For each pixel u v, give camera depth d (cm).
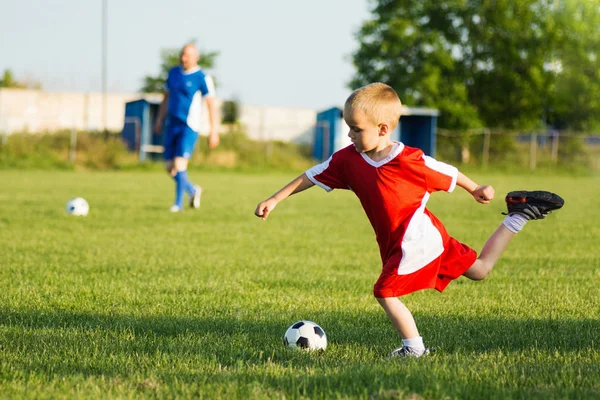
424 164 498
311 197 2348
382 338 559
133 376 433
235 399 388
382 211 500
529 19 5641
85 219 1440
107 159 3797
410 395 386
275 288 785
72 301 687
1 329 566
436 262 503
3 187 2300
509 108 5850
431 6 5703
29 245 1071
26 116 4934
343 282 829
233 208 1778
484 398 387
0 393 399
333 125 4491
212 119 1617
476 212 1822
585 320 628
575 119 5906
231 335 561
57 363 465
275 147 4428
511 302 716
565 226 1501
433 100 5516
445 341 543
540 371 445
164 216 1534
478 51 5775
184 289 766
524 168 4403
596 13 5644
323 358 486
